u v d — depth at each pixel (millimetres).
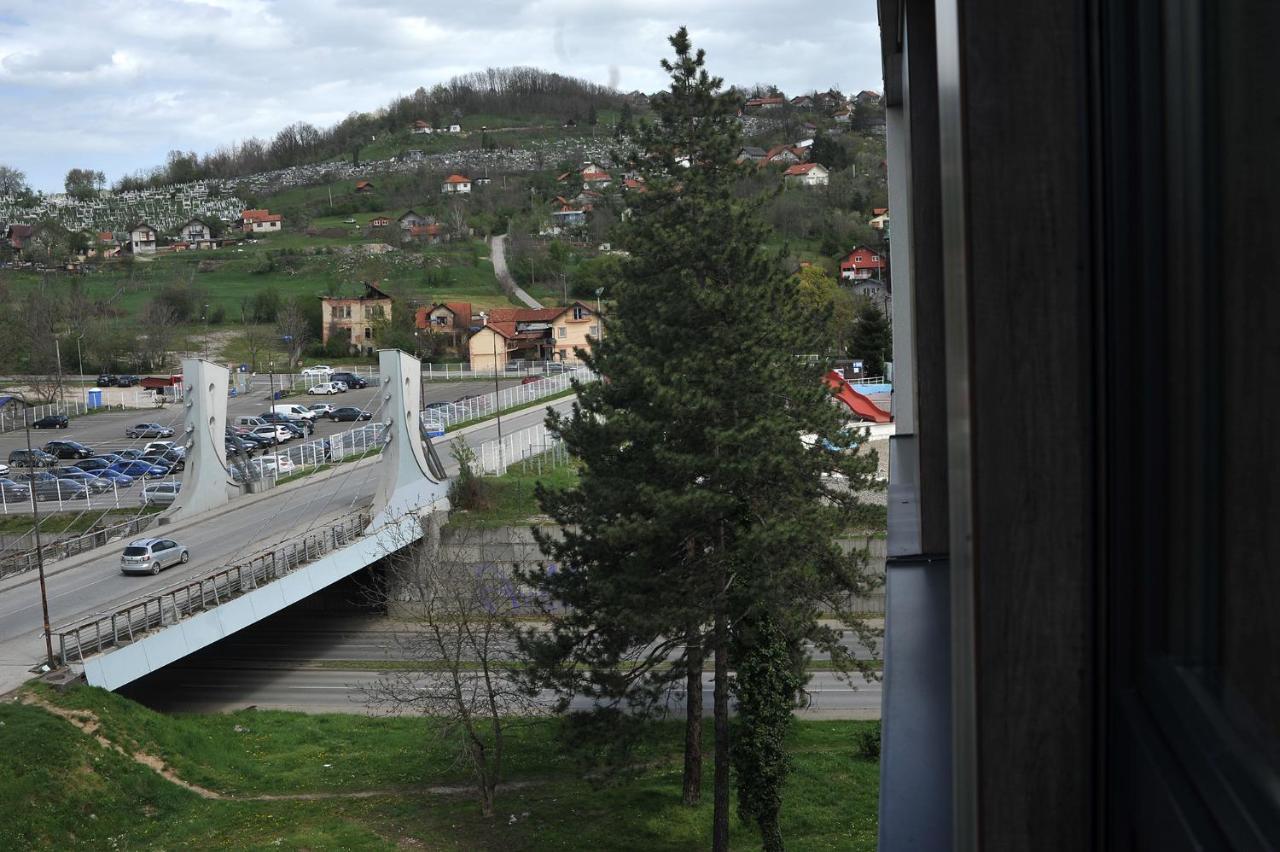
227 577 33312
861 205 108875
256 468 50594
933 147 4371
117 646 28500
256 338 95938
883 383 61094
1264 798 1123
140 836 22688
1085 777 1628
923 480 4777
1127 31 1487
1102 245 1558
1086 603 1600
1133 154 1462
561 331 96125
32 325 84312
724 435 20719
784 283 23422
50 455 58906
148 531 42562
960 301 1642
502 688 29188
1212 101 1271
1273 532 1153
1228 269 1239
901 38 6250
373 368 93062
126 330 89938
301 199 181500
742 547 21062
